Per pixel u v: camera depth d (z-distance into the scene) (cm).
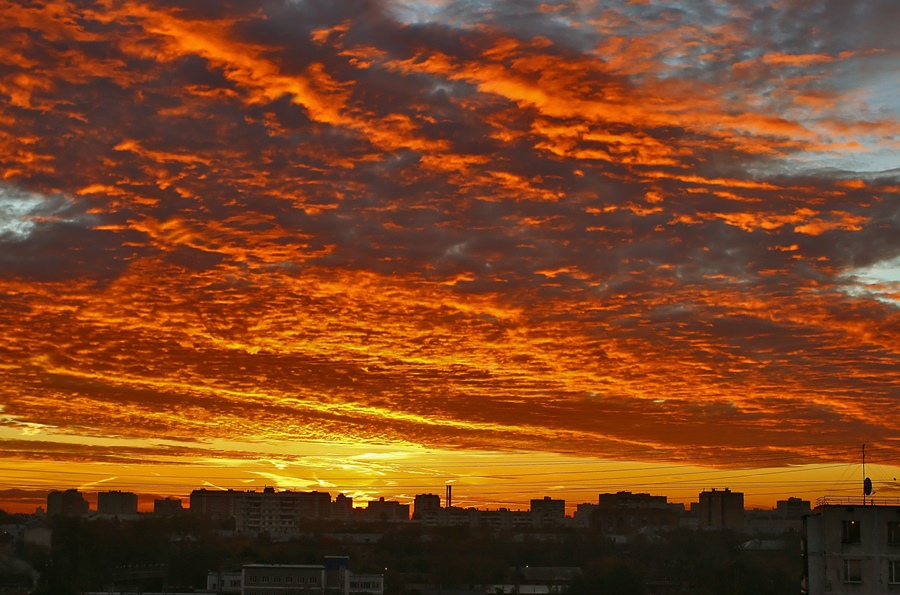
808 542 10281
